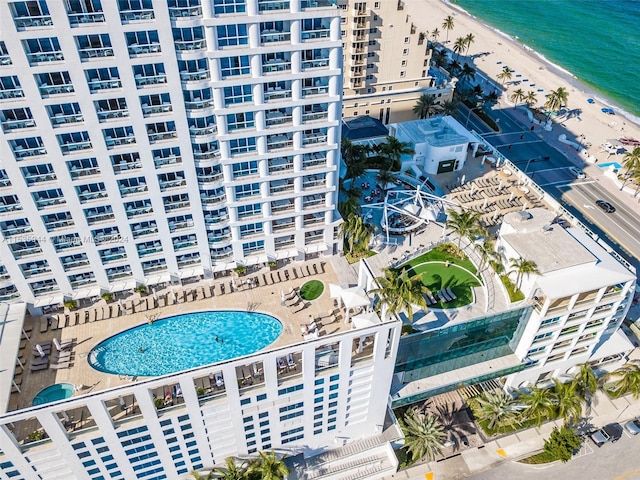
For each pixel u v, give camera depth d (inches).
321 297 2111.2
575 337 2320.4
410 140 3201.3
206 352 1899.6
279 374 1871.3
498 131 4790.8
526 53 6717.5
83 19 1465.3
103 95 1590.8
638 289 3149.6
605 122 5088.6
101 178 1750.7
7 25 1396.4
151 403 1681.8
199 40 1594.5
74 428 1707.7
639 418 2485.2
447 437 2346.2
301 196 2047.2
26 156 1643.7
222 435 1963.6
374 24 3892.7
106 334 1942.7
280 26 1670.8
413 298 1943.9
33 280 1910.7
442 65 5428.2
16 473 1718.8
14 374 1759.4
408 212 2518.5
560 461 2322.8
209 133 1776.6
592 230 3646.7
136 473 1971.0
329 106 1861.5
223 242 2078.0
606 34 7450.8
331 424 2144.4
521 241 2197.3
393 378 2226.9
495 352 2310.5
